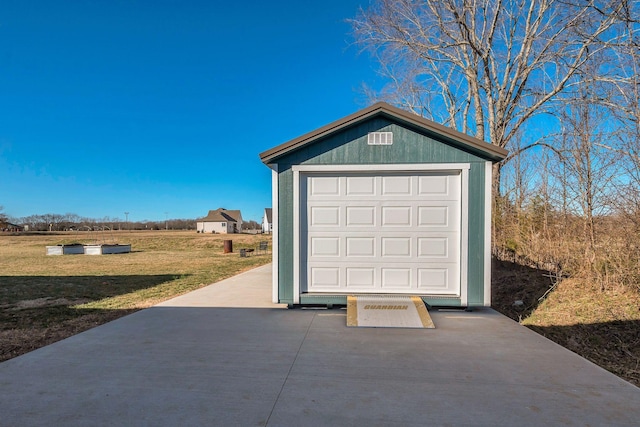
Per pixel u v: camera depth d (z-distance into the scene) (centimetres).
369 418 238
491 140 1261
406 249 566
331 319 493
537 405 255
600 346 500
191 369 319
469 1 1170
